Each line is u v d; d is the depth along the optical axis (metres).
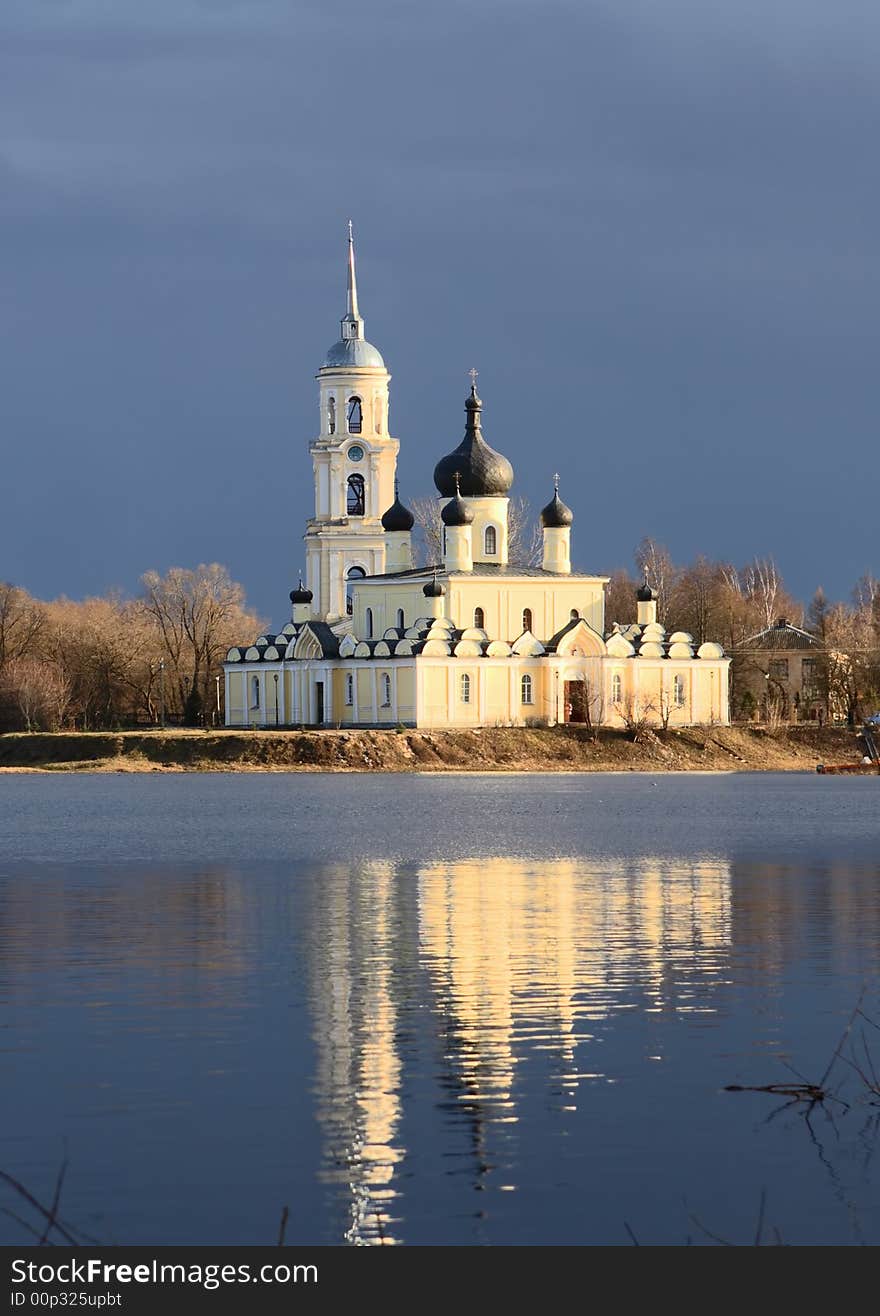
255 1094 53.56
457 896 99.00
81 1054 58.03
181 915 90.25
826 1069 56.41
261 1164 47.53
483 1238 43.25
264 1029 61.66
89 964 74.25
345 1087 54.22
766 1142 49.25
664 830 152.25
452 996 67.31
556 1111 51.91
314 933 83.56
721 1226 43.91
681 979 70.81
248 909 92.94
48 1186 46.03
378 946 79.38
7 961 75.00
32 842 137.38
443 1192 45.72
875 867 116.81
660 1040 60.03
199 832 148.50
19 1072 55.88
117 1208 44.72
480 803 192.00
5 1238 43.22
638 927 85.69
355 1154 48.22
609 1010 64.75
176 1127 50.41
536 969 73.19
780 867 117.00
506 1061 57.34
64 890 102.19
